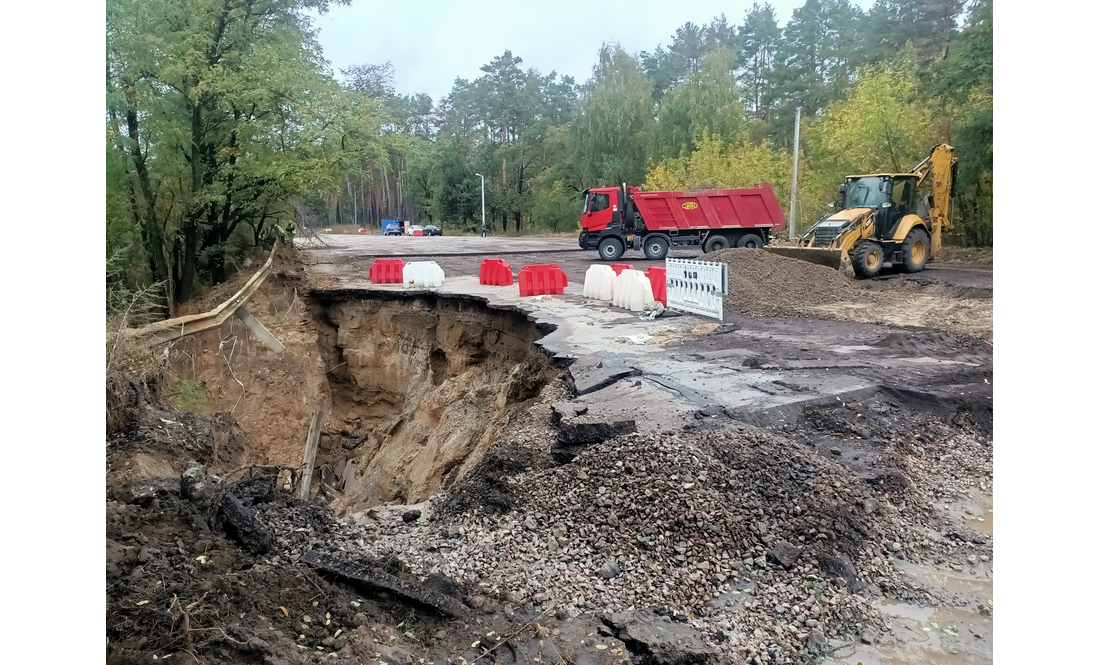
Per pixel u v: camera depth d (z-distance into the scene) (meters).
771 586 4.38
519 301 15.41
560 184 61.69
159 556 4.10
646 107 52.53
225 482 5.57
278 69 16.48
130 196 15.94
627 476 5.38
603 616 3.99
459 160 72.25
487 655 3.62
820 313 13.41
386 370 17.66
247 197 17.72
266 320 17.19
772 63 55.16
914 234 18.62
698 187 36.12
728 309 13.95
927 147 26.38
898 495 5.62
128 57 14.70
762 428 6.76
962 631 4.04
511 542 4.95
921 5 42.00
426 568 4.60
